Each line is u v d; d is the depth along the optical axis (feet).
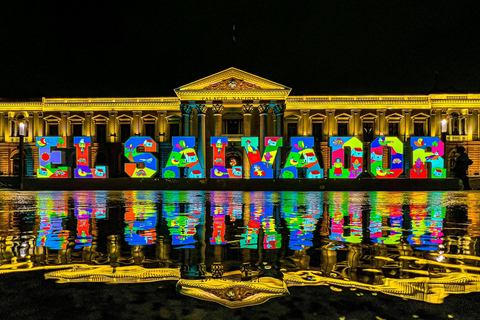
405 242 19.71
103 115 139.85
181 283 11.81
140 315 8.69
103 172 113.19
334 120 136.67
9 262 15.02
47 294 10.53
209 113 134.31
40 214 34.65
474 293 10.62
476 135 129.80
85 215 33.76
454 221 29.32
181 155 109.09
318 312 8.86
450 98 130.72
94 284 11.67
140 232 23.43
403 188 89.61
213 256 16.25
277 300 9.95
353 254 16.61
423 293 10.53
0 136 138.72
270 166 106.42
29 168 138.31
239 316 8.59
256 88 126.82
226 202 50.39
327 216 32.71
